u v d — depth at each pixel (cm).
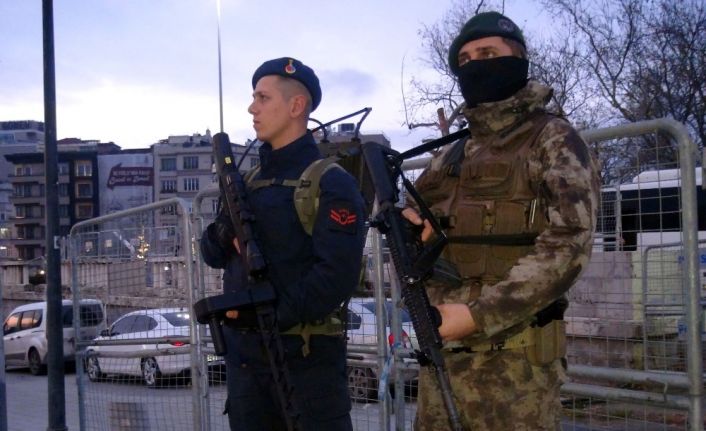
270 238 274
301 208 271
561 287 205
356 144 307
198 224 479
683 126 294
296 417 256
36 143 13162
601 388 325
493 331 205
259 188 283
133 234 536
